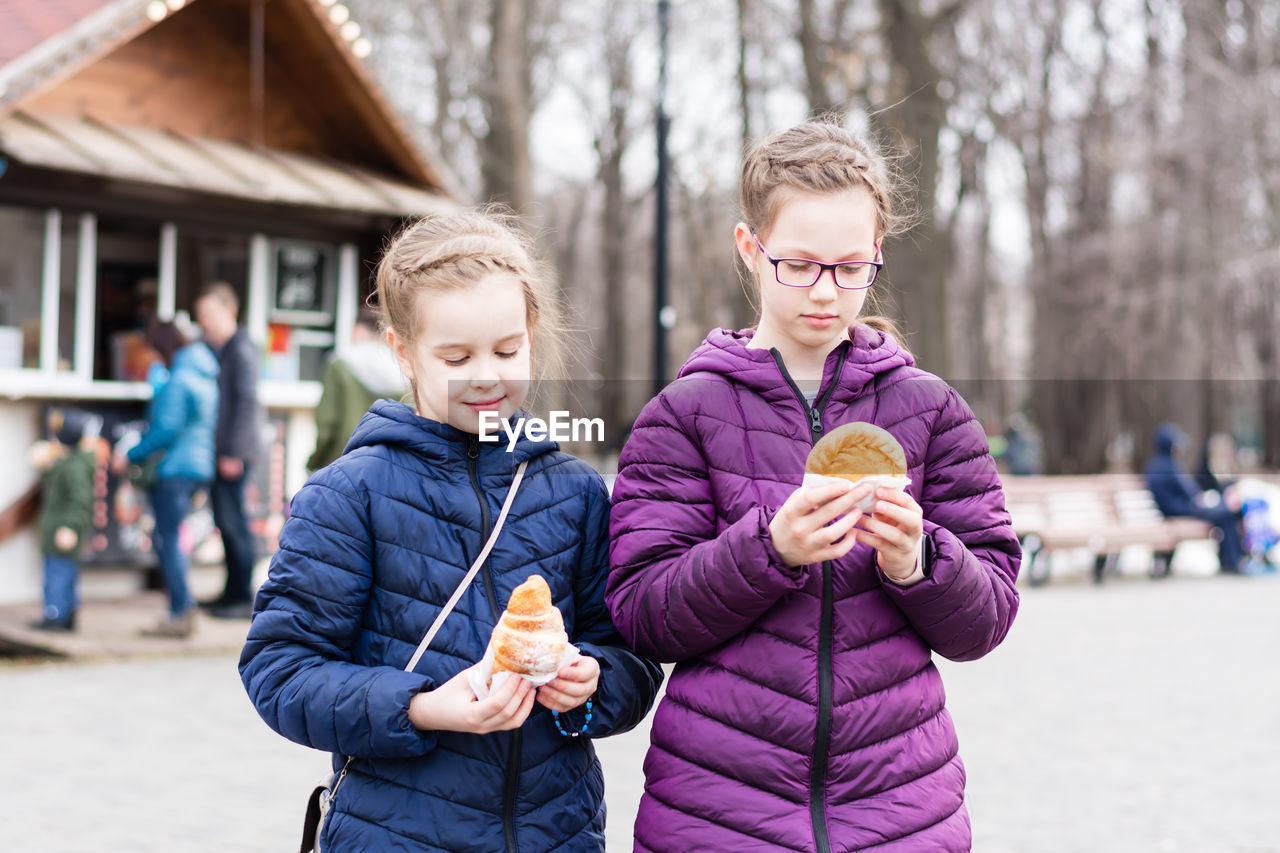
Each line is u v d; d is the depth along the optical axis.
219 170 10.09
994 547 2.35
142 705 6.76
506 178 16.55
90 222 9.89
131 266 10.34
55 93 10.05
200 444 8.48
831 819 2.19
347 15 10.72
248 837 4.64
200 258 10.61
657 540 2.28
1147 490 14.97
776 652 2.22
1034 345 37.09
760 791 2.20
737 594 2.14
